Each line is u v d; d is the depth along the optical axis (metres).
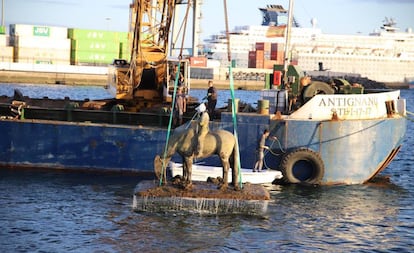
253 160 34.25
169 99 41.25
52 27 171.88
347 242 24.30
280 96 36.41
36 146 35.97
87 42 171.00
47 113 37.06
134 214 26.22
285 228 25.56
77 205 28.20
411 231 26.23
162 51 43.03
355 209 29.50
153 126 36.12
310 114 34.19
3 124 35.94
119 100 42.62
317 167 33.84
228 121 34.38
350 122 34.16
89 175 35.25
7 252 21.58
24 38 168.62
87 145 35.69
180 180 27.02
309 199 31.03
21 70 151.38
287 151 34.06
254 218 26.17
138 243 22.80
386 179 37.75
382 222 27.44
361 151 34.59
